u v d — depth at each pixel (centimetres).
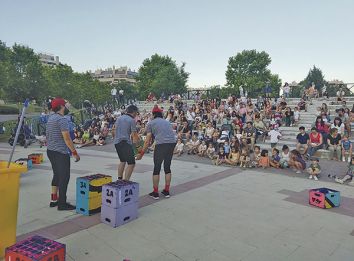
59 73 3725
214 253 390
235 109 1706
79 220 484
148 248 398
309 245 419
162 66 5819
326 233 460
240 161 970
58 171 522
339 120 1206
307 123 1546
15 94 3020
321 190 597
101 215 479
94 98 4672
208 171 893
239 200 611
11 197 356
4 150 1316
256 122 1403
